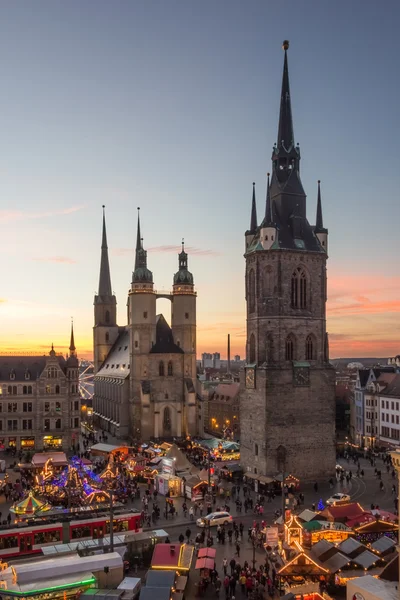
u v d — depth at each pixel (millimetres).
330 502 79250
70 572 46812
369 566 49906
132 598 44438
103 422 167750
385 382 135000
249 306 105000
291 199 105875
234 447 113438
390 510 77812
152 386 142125
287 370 98312
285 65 108250
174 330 148125
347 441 142625
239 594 50500
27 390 122625
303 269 102500
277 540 58062
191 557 52344
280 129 107750
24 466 93750
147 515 74438
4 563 52500
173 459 91375
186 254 150500
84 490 72188
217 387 175125
